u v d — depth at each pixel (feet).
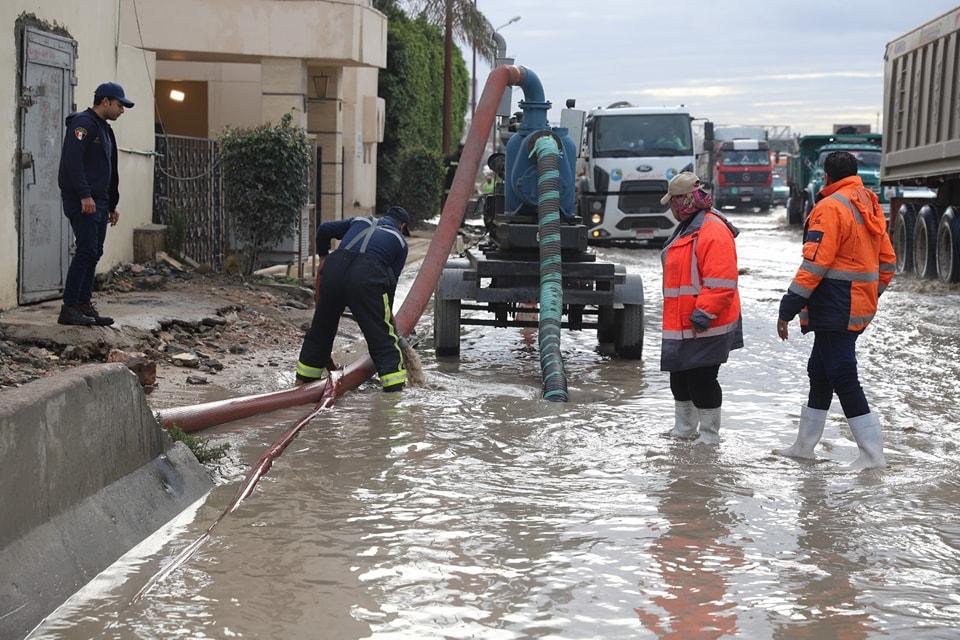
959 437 26.25
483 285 47.06
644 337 44.24
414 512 19.53
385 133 114.93
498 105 38.99
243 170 50.93
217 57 73.20
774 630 14.62
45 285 39.17
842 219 23.26
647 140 92.89
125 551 16.88
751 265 80.59
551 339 32.50
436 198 110.63
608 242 100.73
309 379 30.48
